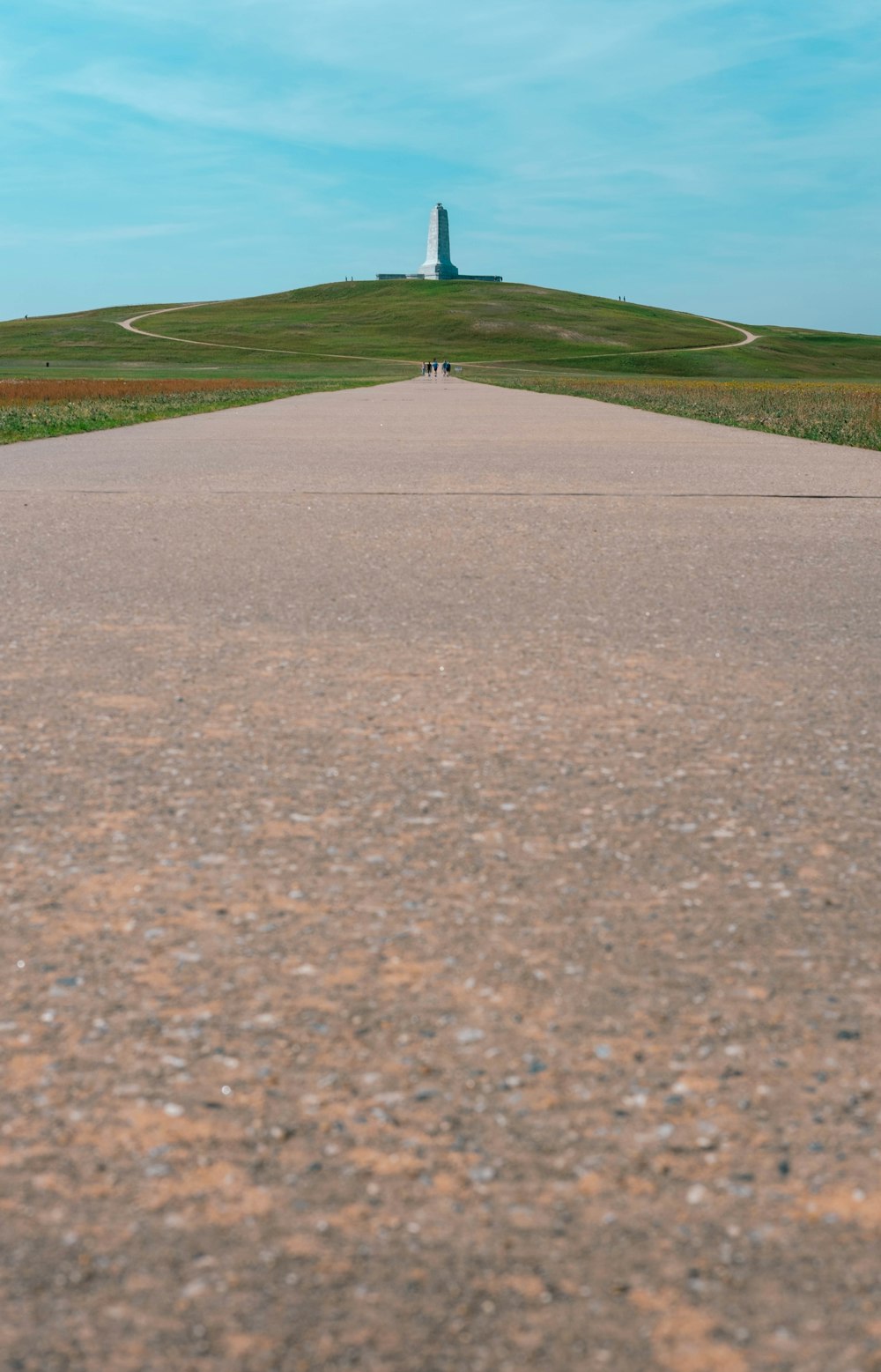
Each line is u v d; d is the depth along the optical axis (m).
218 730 4.67
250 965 2.82
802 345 177.12
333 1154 2.12
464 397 48.06
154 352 145.62
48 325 177.50
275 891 3.23
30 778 4.10
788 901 3.20
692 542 9.42
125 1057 2.43
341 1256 1.86
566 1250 1.88
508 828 3.70
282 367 124.88
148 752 4.40
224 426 26.42
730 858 3.48
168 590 7.46
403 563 8.41
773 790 4.05
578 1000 2.67
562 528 10.11
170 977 2.76
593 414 33.19
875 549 9.15
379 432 24.03
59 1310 1.75
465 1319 1.74
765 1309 1.76
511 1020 2.58
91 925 3.03
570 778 4.16
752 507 11.66
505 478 14.30
